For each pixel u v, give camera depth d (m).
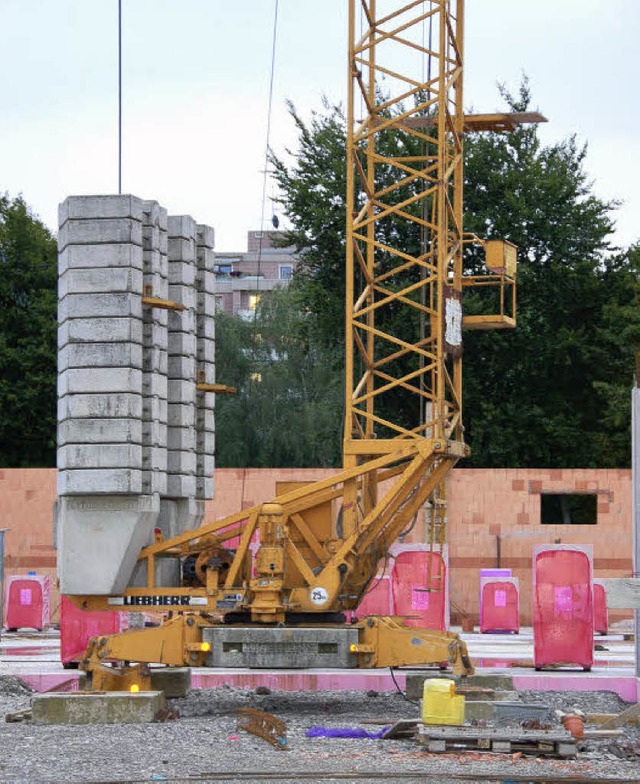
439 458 21.69
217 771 14.73
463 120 24.64
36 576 35.28
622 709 20.62
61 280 21.33
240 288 98.94
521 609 38.94
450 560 39.09
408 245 49.84
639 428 20.16
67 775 14.45
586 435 52.25
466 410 52.25
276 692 22.52
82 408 20.66
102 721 18.56
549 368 52.78
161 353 21.72
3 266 58.75
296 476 39.31
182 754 15.87
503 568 38.78
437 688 17.03
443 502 23.28
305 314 64.25
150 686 20.83
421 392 22.41
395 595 27.30
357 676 22.89
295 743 16.86
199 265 23.84
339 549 20.84
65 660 23.95
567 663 24.09
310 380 67.25
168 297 22.88
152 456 21.16
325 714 20.05
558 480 39.03
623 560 38.69
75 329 20.75
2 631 34.44
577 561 24.28
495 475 39.25
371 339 23.48
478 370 52.66
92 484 20.56
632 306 51.72
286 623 20.75
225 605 20.77
